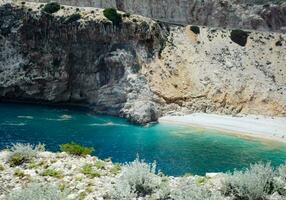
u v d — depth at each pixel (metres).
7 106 85.88
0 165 18.25
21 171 17.25
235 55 104.75
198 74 97.44
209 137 70.06
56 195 12.91
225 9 123.38
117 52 89.12
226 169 48.91
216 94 94.44
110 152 53.44
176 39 103.75
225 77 98.31
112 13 92.06
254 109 94.25
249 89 97.31
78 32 90.62
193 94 93.44
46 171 17.33
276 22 123.94
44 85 91.81
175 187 15.84
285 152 62.69
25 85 91.12
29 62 91.62
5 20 92.50
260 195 14.57
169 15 118.69
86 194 14.52
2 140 55.47
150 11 116.12
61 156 20.66
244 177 15.41
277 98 96.50
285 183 16.03
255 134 75.69
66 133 63.81
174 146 60.88
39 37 91.31
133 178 15.41
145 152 55.34
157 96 89.31
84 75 91.31
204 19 122.00
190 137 68.88
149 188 15.21
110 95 86.75
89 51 91.12
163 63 96.56
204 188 14.69
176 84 94.12
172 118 84.50
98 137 63.03
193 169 47.59
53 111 83.81
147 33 95.06
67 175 17.03
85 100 91.50
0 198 13.58
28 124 68.81
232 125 81.75
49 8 92.19
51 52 91.38
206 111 91.81
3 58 91.75
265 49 108.62
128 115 79.38
